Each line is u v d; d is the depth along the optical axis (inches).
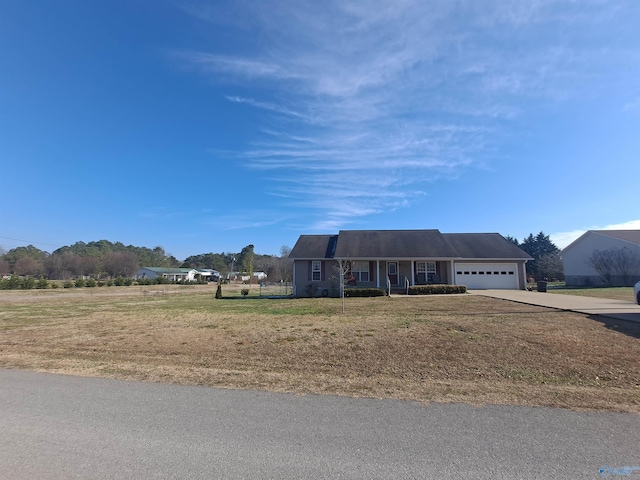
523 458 119.3
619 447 126.6
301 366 249.9
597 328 343.6
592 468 112.7
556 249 2263.8
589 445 128.0
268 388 199.0
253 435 139.6
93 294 1315.2
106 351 304.8
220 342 330.0
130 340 349.1
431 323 392.5
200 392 192.7
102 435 141.1
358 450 126.4
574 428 142.3
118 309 670.5
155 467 116.8
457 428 143.3
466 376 221.9
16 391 197.5
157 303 819.4
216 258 4345.5
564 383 205.9
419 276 989.2
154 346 320.2
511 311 480.1
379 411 162.7
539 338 306.2
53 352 304.3
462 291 868.0
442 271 989.2
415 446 128.7
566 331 331.9
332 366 249.3
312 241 1076.5
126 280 2108.8
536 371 228.7
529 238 2368.4
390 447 128.3
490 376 221.0
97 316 550.3
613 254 1208.2
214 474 112.2
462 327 361.7
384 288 932.6
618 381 208.4
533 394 184.7
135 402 178.1
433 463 116.8
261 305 692.1
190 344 325.1
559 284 1497.3
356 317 464.8
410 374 228.4
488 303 598.5
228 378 219.8
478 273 1009.5
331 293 955.3
